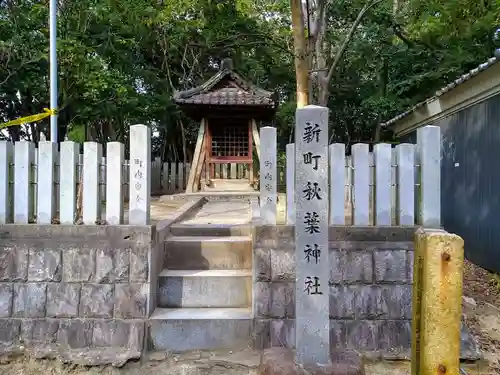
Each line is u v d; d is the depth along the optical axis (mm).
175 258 4816
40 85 10375
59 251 4059
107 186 4148
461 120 7066
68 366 3777
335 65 9992
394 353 3947
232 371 3754
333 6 12820
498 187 5766
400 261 4059
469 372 3734
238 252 4832
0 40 9156
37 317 4012
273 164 4203
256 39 13711
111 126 15117
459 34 10352
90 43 11602
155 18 11438
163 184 13164
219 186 10219
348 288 4070
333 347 3775
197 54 15047
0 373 3707
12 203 4250
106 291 4035
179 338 4031
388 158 4160
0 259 4055
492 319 4574
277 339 4020
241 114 10188
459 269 2033
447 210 7652
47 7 9977
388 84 13180
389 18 12000
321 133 3248
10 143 4207
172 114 15289
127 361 3797
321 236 3221
